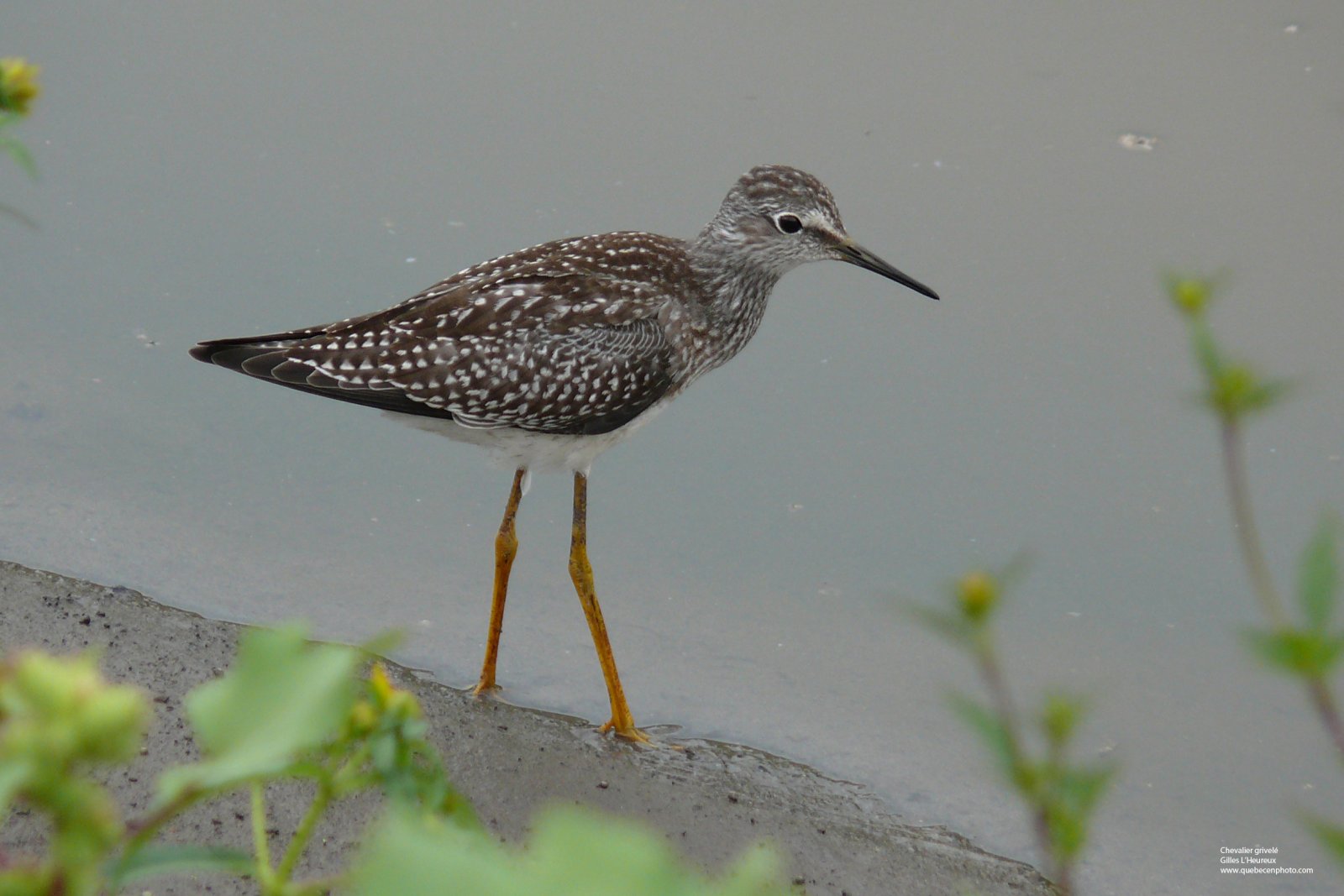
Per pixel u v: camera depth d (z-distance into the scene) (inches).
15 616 418.3
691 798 393.7
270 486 506.6
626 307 437.7
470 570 490.0
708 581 490.3
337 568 477.1
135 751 116.3
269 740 113.7
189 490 496.4
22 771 100.7
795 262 471.5
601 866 79.7
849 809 402.9
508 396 426.9
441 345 422.6
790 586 489.4
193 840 341.4
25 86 203.3
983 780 421.1
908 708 445.7
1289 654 138.6
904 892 369.4
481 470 533.3
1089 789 131.6
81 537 464.1
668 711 435.5
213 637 424.2
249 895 328.8
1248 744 430.9
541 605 479.8
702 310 463.5
